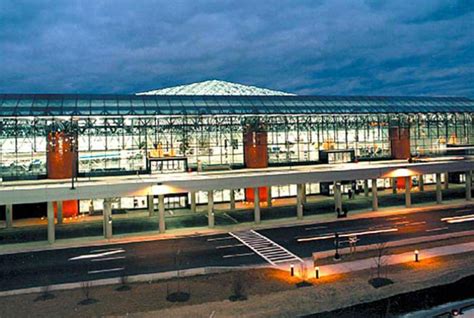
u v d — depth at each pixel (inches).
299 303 1169.4
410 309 1146.7
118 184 1910.7
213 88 4116.6
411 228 1968.5
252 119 2854.3
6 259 1615.4
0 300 1195.9
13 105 2436.0
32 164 2512.3
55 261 1581.0
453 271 1402.6
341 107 3149.6
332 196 2972.4
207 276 1379.2
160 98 2829.7
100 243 1828.2
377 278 1338.6
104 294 1230.3
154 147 2731.3
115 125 2608.3
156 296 1211.9
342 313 1119.6
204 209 2620.6
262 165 2854.3
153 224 2187.5
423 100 3560.5
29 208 2429.9
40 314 1098.1
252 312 1111.6
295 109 2987.2
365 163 2984.7
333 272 1403.8
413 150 3454.7
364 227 2016.5
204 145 2842.0
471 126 3622.0
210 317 1080.2
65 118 2449.6
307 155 3100.4
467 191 2637.8
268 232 1964.8
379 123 3208.7
